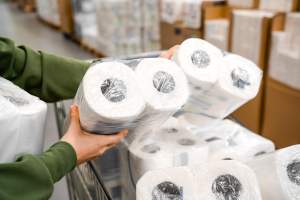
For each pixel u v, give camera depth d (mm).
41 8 6695
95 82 516
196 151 719
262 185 593
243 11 2150
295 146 615
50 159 523
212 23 2471
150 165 676
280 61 1810
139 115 544
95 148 573
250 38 1969
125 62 623
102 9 3307
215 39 2391
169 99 552
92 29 4281
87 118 523
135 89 533
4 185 482
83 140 564
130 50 3357
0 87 631
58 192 1633
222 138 835
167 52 732
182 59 628
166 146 725
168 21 3070
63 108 969
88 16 4305
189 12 2723
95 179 708
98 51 3760
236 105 699
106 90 515
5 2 10914
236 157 774
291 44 1844
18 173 489
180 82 578
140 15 3283
